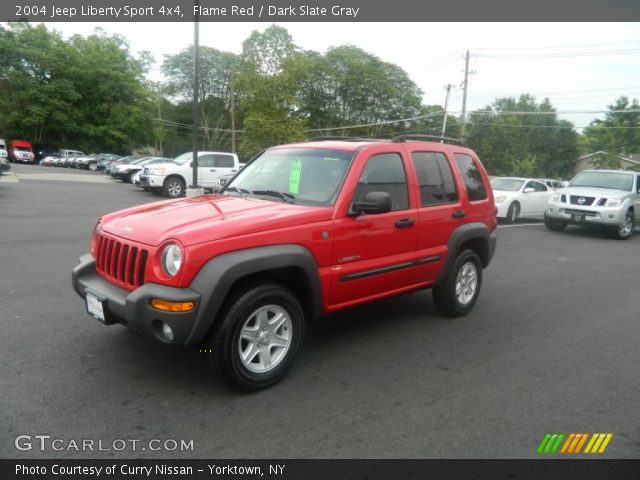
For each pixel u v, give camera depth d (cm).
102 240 387
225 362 344
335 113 5869
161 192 1936
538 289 733
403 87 5984
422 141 529
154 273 334
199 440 304
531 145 6412
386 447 305
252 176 487
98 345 433
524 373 424
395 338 496
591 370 436
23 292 575
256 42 3253
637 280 825
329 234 397
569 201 1377
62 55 5047
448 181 529
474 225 553
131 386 365
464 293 572
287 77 3228
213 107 6831
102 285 373
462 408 357
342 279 412
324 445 304
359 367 421
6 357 402
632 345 505
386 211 407
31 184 1988
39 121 4809
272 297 364
